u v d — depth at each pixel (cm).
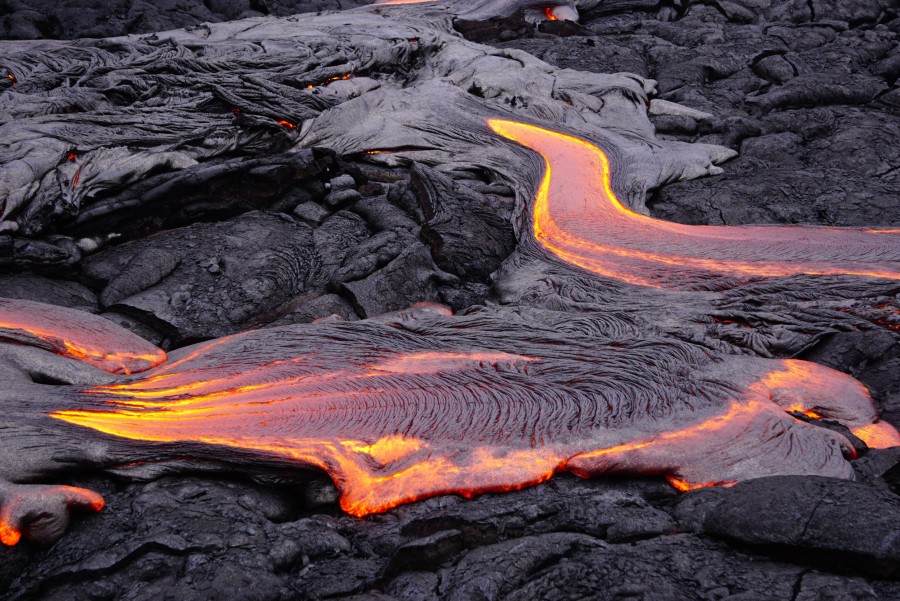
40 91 1088
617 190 1038
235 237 927
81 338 656
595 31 1697
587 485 484
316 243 939
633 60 1470
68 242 859
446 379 589
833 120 1237
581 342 651
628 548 406
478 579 375
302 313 818
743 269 798
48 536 425
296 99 1140
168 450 495
